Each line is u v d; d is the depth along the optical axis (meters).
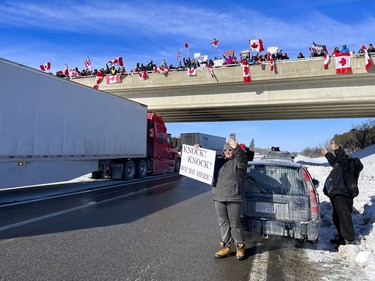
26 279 3.95
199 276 4.20
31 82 10.09
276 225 5.23
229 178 4.87
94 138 13.27
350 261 4.84
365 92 22.69
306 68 22.97
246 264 4.68
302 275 4.29
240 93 25.89
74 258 4.74
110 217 7.63
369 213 6.89
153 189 13.10
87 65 31.23
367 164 29.47
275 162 5.90
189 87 27.12
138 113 17.14
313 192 5.29
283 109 28.27
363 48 21.52
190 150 5.30
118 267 4.43
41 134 10.52
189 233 6.31
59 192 11.73
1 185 9.37
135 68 28.77
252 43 25.30
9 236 5.83
